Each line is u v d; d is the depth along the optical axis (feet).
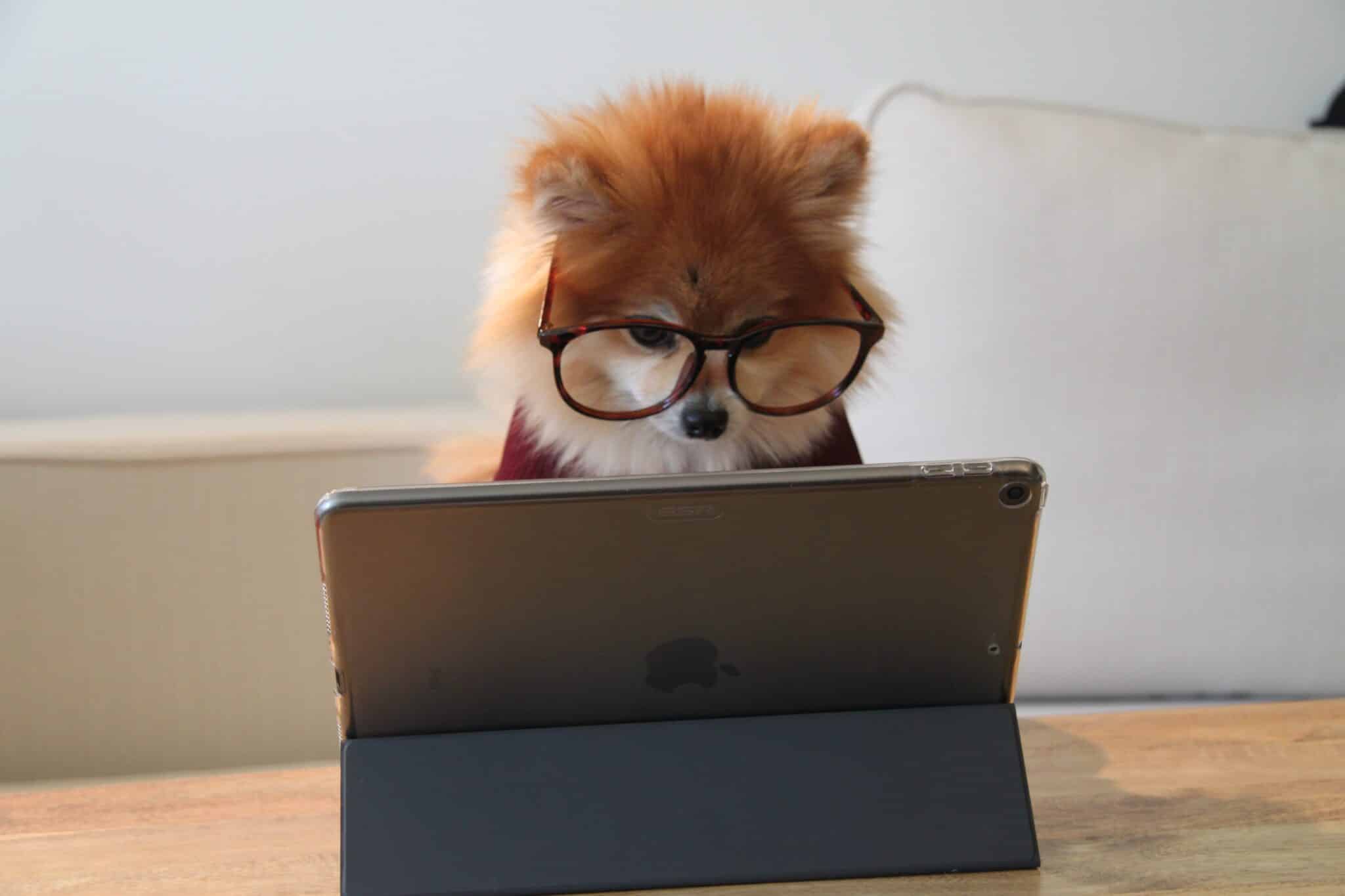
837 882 3.39
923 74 9.62
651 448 5.12
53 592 7.66
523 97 9.32
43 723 7.76
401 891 3.31
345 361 9.64
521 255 5.09
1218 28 9.64
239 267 9.35
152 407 9.47
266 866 3.59
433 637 3.38
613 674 3.51
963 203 6.72
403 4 9.08
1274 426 6.61
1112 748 4.32
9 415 9.28
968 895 3.31
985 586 3.45
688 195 4.74
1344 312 6.58
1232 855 3.51
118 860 3.64
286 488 7.89
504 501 3.20
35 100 8.82
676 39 9.40
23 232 9.00
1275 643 6.66
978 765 3.54
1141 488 6.64
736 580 3.40
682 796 3.45
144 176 9.06
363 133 9.25
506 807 3.42
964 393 6.67
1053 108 7.02
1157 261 6.61
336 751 8.09
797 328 4.83
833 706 3.64
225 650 7.93
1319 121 9.64
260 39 8.99
